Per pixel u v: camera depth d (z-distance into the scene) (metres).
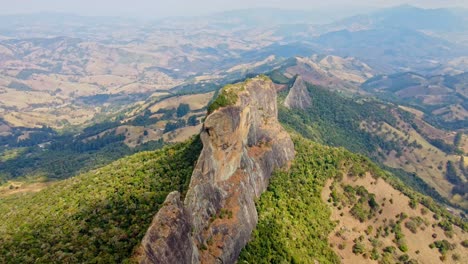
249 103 105.62
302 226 102.75
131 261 56.72
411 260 113.56
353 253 108.12
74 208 89.00
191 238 70.25
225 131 89.31
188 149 104.06
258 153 111.00
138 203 81.75
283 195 110.06
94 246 65.62
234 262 81.38
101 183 104.69
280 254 88.12
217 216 82.81
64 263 61.84
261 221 94.31
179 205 68.69
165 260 60.59
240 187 91.25
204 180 82.19
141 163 115.56
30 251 68.69
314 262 94.19
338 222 115.19
